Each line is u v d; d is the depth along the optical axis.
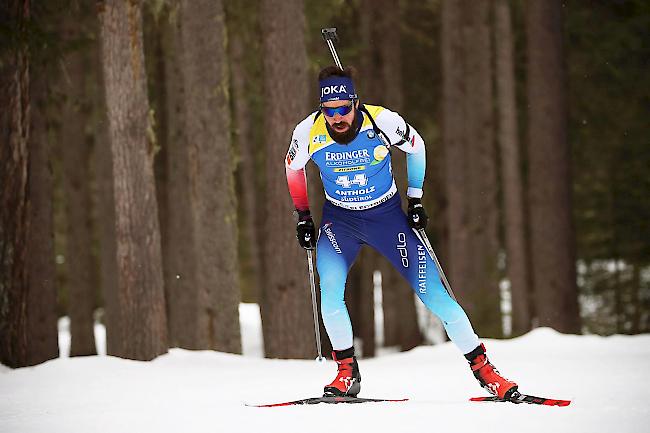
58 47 42.06
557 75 59.12
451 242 67.12
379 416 16.81
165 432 16.02
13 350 33.69
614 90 65.31
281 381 26.45
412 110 74.75
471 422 16.02
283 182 44.50
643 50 62.72
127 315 34.91
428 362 33.44
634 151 68.44
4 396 24.09
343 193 19.02
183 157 56.44
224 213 45.38
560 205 59.03
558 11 59.38
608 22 62.94
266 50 44.78
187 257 56.91
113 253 59.56
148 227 35.19
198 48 44.84
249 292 99.12
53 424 17.44
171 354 35.00
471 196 67.12
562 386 23.08
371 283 73.56
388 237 19.09
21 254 33.97
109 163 59.19
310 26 55.88
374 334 73.69
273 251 44.78
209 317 45.31
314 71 57.88
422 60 74.19
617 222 74.31
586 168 72.00
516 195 68.06
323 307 19.20
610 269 81.44
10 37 33.44
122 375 28.50
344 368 19.33
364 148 18.48
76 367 29.33
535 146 59.44
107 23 34.81
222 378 27.73
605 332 79.00
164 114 62.47
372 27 68.69
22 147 33.94
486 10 67.12
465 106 67.38
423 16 73.31
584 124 67.69
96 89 58.19
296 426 15.98
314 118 18.80
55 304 47.34
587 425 15.58
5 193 33.56
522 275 69.06
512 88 67.25
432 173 77.88
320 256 19.47
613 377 24.95
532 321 75.19
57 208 77.56
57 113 64.12
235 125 69.19
